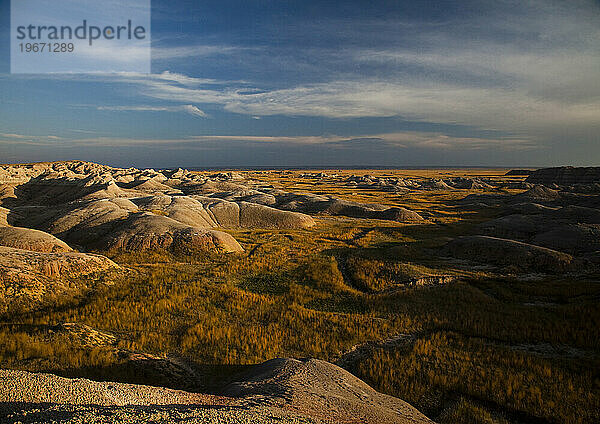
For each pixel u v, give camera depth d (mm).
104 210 32406
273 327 13227
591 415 8445
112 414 4309
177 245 25375
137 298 15547
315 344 12133
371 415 6762
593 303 15406
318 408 6367
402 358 11141
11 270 15406
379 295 17422
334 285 18797
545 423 8250
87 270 17719
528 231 33594
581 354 11656
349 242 31906
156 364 9680
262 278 20094
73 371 8773
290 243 30375
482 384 9680
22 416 4133
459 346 12062
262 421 4664
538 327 13477
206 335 12281
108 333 12148
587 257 23656
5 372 5699
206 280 18938
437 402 9031
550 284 18734
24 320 12922
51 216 33406
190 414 4465
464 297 16891
